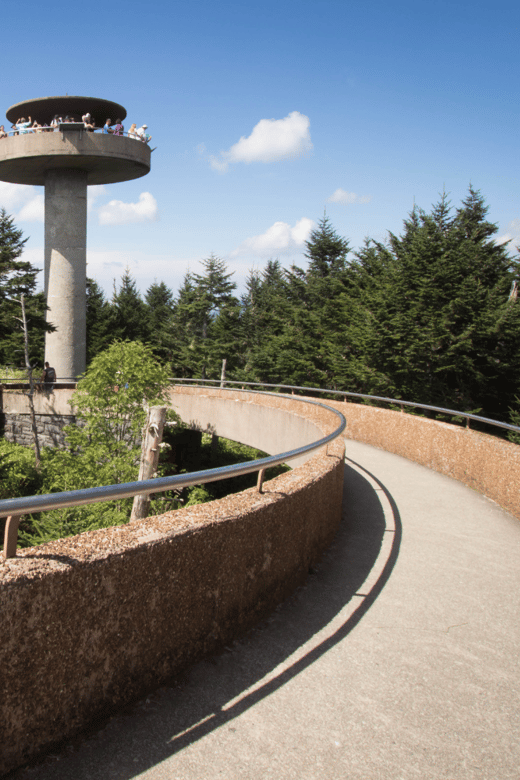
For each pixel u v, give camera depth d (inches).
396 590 171.2
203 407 708.7
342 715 107.9
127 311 2084.2
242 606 136.5
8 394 973.8
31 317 1114.1
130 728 98.3
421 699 115.0
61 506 87.0
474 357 931.3
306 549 177.5
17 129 1074.1
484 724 107.7
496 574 187.0
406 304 963.3
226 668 121.0
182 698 108.5
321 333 1242.6
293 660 127.0
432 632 144.9
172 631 113.0
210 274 1972.2
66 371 1119.6
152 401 658.2
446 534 228.7
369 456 411.5
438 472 354.9
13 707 84.7
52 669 89.4
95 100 1070.4
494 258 1069.1
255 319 1777.8
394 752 98.3
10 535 90.4
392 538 222.1
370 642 137.9
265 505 144.6
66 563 91.3
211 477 122.0
